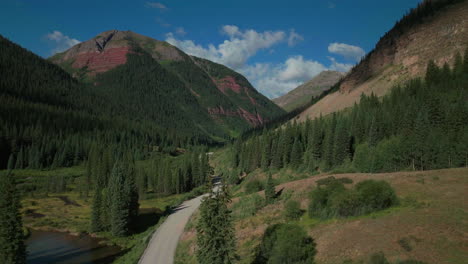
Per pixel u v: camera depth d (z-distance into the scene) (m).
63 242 60.31
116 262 48.94
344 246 28.44
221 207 29.64
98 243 59.69
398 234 27.27
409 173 45.75
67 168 144.75
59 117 192.88
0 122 150.75
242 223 47.12
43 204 90.56
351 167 76.88
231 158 140.88
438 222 27.30
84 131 188.88
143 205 92.56
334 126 99.50
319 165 87.56
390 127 80.44
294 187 55.72
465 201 30.78
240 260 34.62
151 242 51.75
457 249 23.09
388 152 66.56
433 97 72.50
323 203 40.38
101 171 107.88
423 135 61.16
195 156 120.62
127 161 117.56
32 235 64.62
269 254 30.75
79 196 102.62
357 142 88.31
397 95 102.94
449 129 63.19
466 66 97.56
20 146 146.00
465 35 116.50
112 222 64.12
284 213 44.31
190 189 116.19
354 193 35.97
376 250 25.77
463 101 69.56
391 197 34.47
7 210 38.25
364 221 32.25
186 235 52.81
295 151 91.44
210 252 28.58
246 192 74.25
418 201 33.69
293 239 28.62
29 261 50.91
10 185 38.97
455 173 41.06
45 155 145.00
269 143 105.31
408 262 22.34
